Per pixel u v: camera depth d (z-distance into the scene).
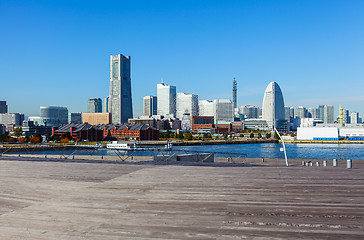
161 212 13.27
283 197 15.11
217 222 11.80
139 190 17.38
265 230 10.83
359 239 9.87
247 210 13.18
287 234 10.42
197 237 10.40
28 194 17.14
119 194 16.61
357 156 135.25
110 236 10.77
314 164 56.62
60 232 11.32
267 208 13.38
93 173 23.62
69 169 26.11
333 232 10.50
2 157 41.78
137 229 11.34
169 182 19.34
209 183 18.77
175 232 10.91
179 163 32.88
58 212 13.70
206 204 14.28
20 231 11.52
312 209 13.05
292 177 20.12
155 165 28.36
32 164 30.12
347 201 14.14
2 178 21.81
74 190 17.84
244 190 16.75
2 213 13.76
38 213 13.64
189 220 12.13
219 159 68.94
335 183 17.97
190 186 18.06
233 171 23.36
